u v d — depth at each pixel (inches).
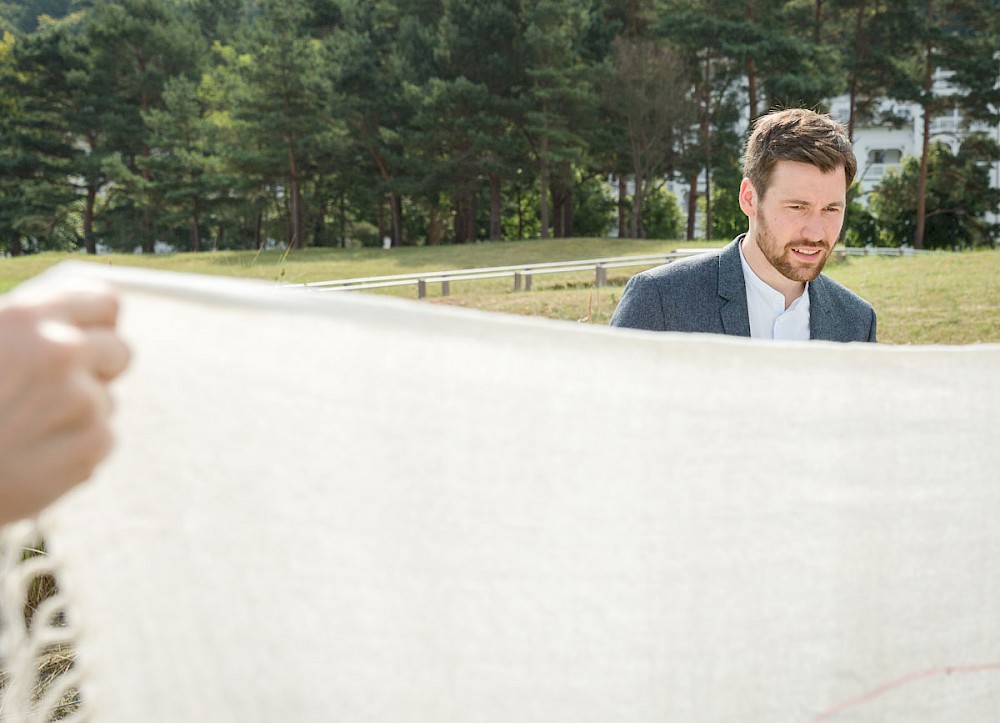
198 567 29.2
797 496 35.0
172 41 1817.2
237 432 28.7
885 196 1710.1
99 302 18.7
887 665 36.7
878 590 36.5
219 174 1643.7
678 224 1959.9
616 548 32.3
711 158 1644.9
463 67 1494.8
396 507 29.9
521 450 30.7
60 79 1792.6
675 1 1625.2
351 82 1551.4
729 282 79.5
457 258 1234.0
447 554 30.4
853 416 35.7
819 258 75.0
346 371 29.0
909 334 396.8
